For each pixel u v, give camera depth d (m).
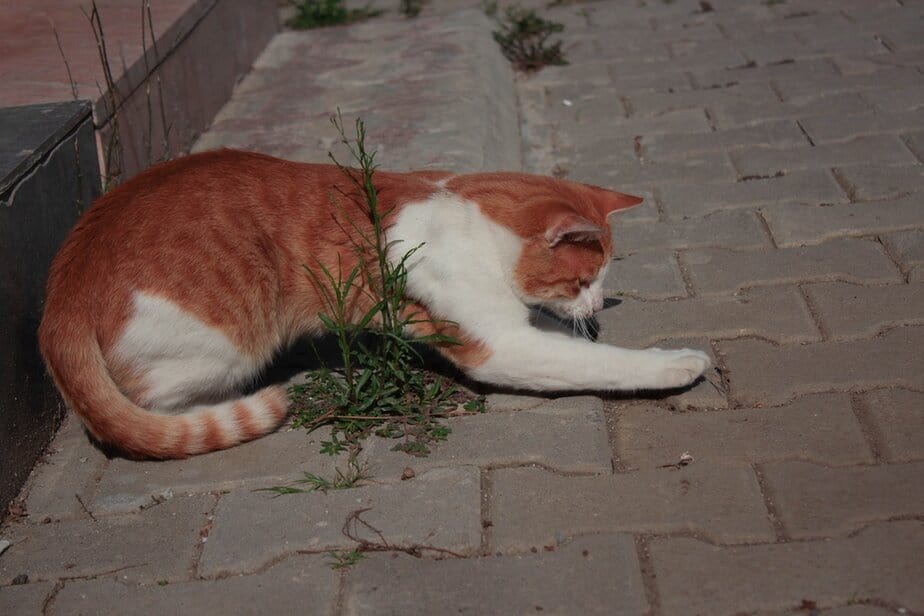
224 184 1.13
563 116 1.90
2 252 1.10
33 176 1.17
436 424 1.11
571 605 0.90
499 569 0.94
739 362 1.17
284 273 1.14
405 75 1.98
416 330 1.15
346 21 2.45
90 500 1.08
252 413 1.11
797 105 1.79
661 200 1.53
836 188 1.50
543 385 1.13
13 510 1.07
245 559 0.98
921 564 0.89
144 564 0.99
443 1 2.59
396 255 1.12
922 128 1.65
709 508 0.98
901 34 2.05
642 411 1.12
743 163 1.61
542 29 2.34
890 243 1.35
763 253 1.36
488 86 1.92
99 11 1.78
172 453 1.09
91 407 1.07
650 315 1.26
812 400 1.09
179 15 1.72
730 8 2.38
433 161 1.61
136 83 1.53
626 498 1.00
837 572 0.90
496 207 1.13
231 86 1.98
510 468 1.05
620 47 2.22
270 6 2.30
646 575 0.92
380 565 0.95
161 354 1.08
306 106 1.89
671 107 1.86
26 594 0.97
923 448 1.01
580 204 1.16
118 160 1.43
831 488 0.98
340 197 1.15
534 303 1.18
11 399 1.10
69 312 1.07
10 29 1.72
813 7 2.30
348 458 1.08
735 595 0.89
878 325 1.19
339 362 1.25
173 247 1.08
